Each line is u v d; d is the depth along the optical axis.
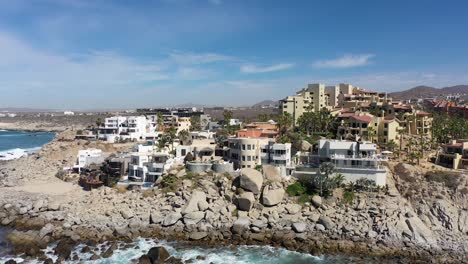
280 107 192.12
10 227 96.38
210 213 94.56
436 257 80.25
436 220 91.75
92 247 84.62
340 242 85.81
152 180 115.75
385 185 103.44
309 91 199.00
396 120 145.50
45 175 146.12
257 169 109.69
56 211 101.19
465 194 95.31
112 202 102.50
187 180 106.75
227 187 102.38
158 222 94.12
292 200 99.62
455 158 111.62
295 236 88.06
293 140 134.88
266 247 85.19
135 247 84.56
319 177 102.38
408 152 126.75
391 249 83.25
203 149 128.25
